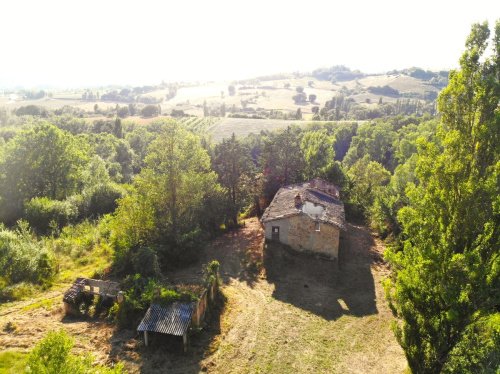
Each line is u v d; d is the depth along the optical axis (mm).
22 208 48688
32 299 27781
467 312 15492
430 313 16969
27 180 53969
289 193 43969
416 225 17062
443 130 16828
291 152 55625
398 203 43031
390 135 91812
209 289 28172
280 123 130875
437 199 16031
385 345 25453
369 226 48250
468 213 15359
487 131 14836
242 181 52406
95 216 50000
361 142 94688
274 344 24891
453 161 16047
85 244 38500
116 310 25500
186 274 34031
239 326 26578
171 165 37500
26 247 31203
